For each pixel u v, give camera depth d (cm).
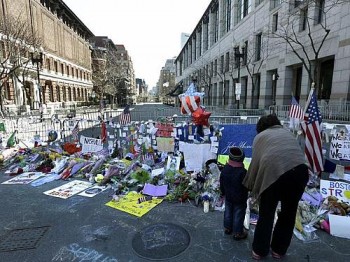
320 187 430
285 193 270
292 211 277
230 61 3622
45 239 329
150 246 313
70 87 4825
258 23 2686
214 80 4703
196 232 345
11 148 754
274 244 288
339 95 1516
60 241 325
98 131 1028
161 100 14875
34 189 501
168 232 344
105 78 5322
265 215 276
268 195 270
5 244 318
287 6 2064
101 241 325
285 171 258
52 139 828
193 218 384
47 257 292
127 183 505
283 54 2197
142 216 391
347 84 1459
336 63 1545
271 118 305
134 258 291
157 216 391
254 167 288
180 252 301
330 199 394
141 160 621
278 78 2283
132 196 461
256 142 293
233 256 294
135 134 685
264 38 2545
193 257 291
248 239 329
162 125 644
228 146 588
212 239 328
